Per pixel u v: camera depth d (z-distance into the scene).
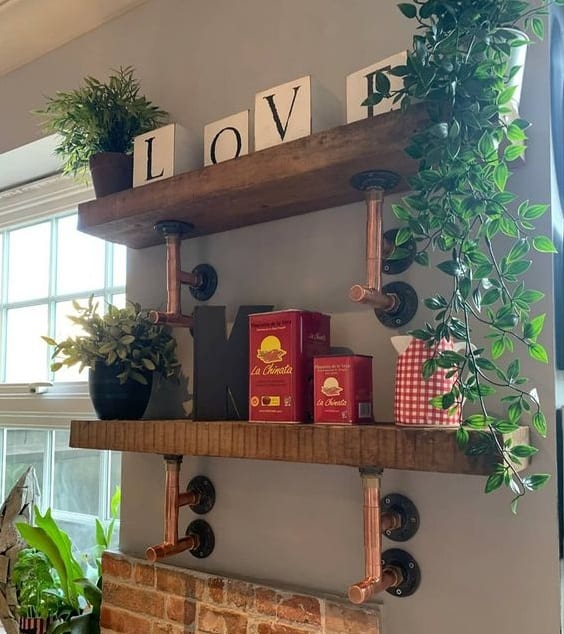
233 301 1.37
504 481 0.83
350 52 1.25
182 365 1.43
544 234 1.01
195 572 1.33
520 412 0.85
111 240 1.47
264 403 1.11
